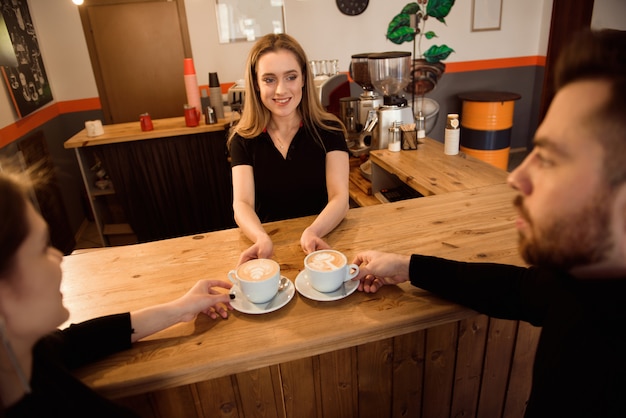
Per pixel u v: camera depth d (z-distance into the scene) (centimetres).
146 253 117
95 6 402
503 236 110
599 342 51
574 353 54
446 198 138
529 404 65
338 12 440
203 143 324
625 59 41
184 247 119
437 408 110
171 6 415
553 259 49
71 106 426
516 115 530
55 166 377
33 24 382
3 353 51
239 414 96
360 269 95
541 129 48
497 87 511
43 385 57
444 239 111
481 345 104
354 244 113
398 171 185
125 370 75
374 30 455
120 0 404
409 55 238
